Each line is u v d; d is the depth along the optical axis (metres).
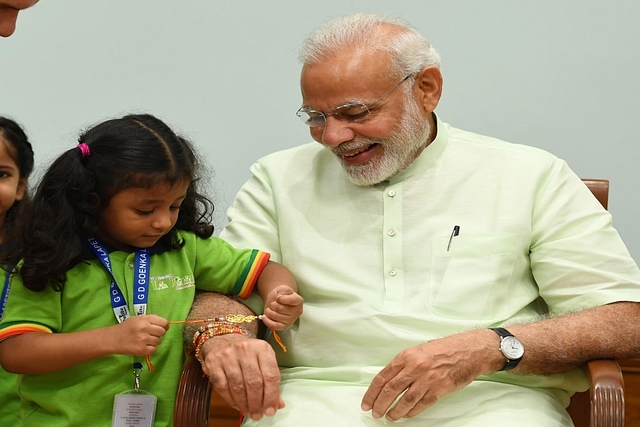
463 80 3.37
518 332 2.30
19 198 2.86
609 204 3.35
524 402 2.31
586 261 2.48
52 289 2.33
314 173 2.73
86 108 3.52
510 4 3.32
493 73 3.35
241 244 2.73
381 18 2.58
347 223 2.63
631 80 3.29
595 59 3.30
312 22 3.42
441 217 2.58
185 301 2.46
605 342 2.30
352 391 2.36
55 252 2.30
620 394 2.15
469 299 2.48
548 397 2.39
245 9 3.44
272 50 3.44
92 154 2.33
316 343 2.52
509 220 2.53
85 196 2.32
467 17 3.34
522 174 2.59
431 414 2.28
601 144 3.33
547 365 2.30
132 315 2.38
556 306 2.51
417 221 2.58
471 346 2.22
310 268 2.61
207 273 2.56
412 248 2.56
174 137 2.39
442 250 2.54
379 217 2.61
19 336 2.29
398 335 2.44
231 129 3.49
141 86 3.50
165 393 2.39
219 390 2.18
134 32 3.48
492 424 2.22
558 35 3.31
